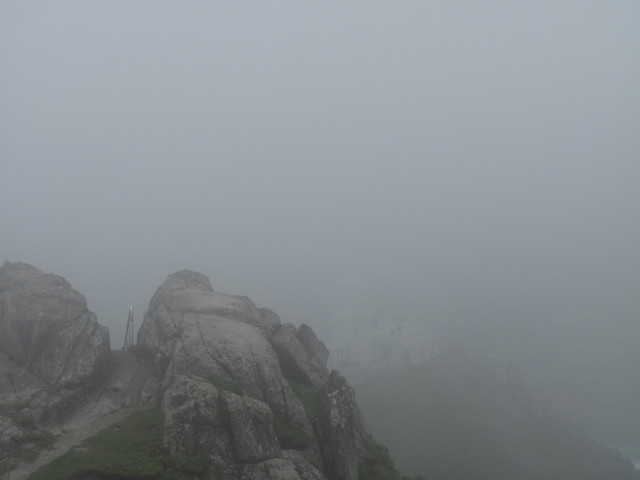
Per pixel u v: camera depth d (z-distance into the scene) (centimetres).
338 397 1800
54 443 1561
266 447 1487
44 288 2386
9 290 2275
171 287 2780
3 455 1455
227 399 1562
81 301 2398
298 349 2384
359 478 1706
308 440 1633
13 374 1881
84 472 1270
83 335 2148
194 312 2398
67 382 1878
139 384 2061
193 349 2003
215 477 1358
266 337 2247
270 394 1806
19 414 1658
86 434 1636
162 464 1343
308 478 1436
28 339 2012
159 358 2112
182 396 1594
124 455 1383
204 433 1452
